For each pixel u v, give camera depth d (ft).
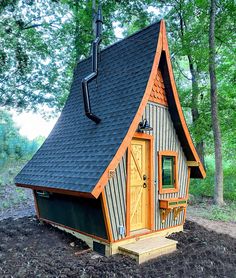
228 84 49.19
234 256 19.29
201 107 49.78
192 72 51.29
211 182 47.80
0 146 61.77
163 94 23.11
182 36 48.67
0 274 14.99
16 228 24.14
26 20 55.93
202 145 50.75
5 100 58.54
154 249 18.40
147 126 20.47
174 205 22.33
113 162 17.12
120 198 19.22
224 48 49.90
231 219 32.04
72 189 17.56
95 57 24.47
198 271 16.61
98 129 21.45
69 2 54.49
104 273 15.52
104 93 23.93
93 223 19.60
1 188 43.73
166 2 52.80
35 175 23.80
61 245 20.10
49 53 60.49
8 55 53.52
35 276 14.89
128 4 54.29
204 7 44.45
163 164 23.12
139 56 22.25
